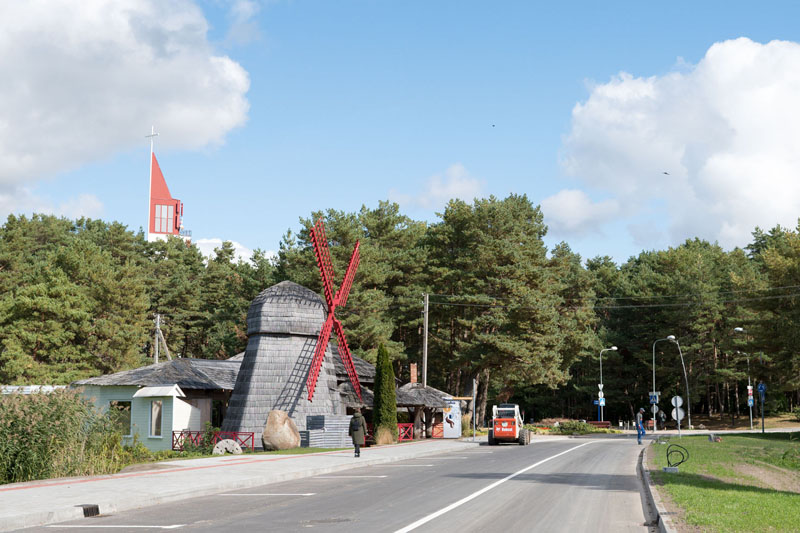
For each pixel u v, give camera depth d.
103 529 12.00
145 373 41.22
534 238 78.69
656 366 94.62
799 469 28.77
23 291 63.50
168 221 155.75
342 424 37.53
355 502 15.11
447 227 72.19
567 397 104.81
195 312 92.19
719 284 93.06
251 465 24.12
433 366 76.19
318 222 43.62
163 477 19.78
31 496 15.35
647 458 27.06
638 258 120.69
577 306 85.44
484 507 14.20
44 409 20.91
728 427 85.88
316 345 40.06
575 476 21.27
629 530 11.66
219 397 42.75
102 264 74.12
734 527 10.66
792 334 50.44
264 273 77.75
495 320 63.28
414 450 33.53
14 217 93.50
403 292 71.31
